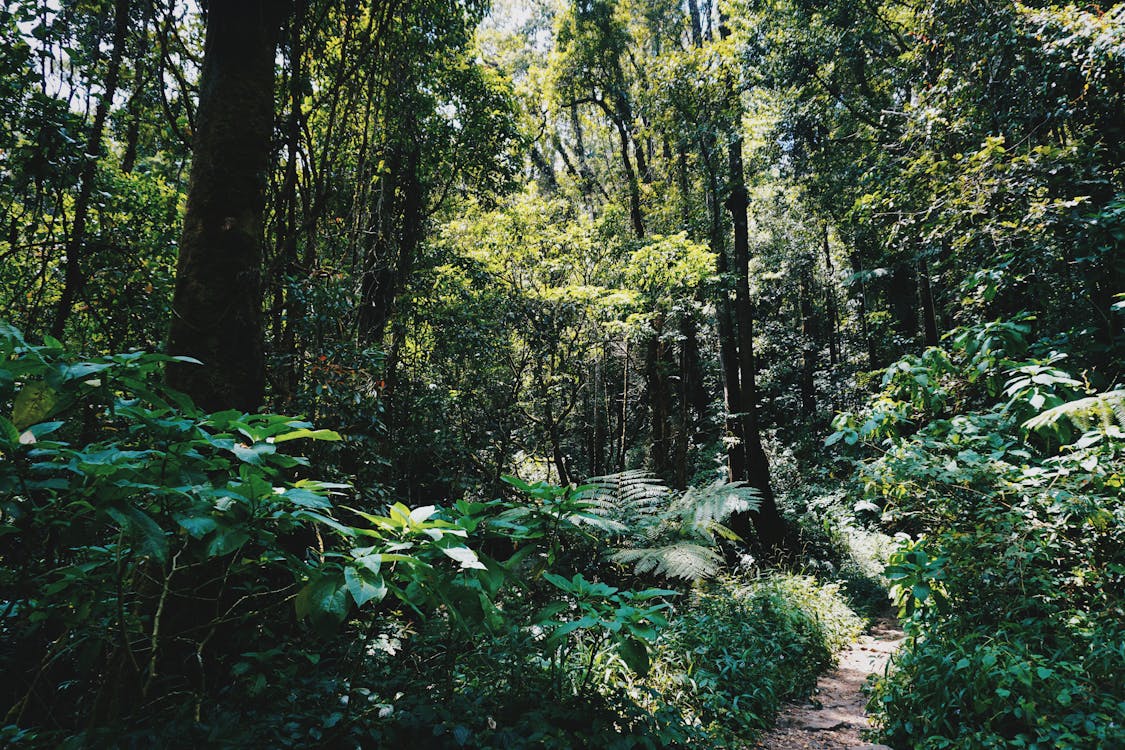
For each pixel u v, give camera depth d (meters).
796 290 22.50
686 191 12.99
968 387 4.38
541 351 9.87
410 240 8.78
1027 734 2.85
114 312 4.60
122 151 6.88
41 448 1.35
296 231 4.79
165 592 1.80
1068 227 4.58
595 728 2.57
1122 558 3.20
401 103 6.85
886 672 3.93
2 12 3.72
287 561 1.83
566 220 11.25
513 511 2.52
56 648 1.89
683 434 11.52
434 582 1.93
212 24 3.21
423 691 2.70
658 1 14.79
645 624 2.38
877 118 11.66
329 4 4.78
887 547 10.22
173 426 1.54
